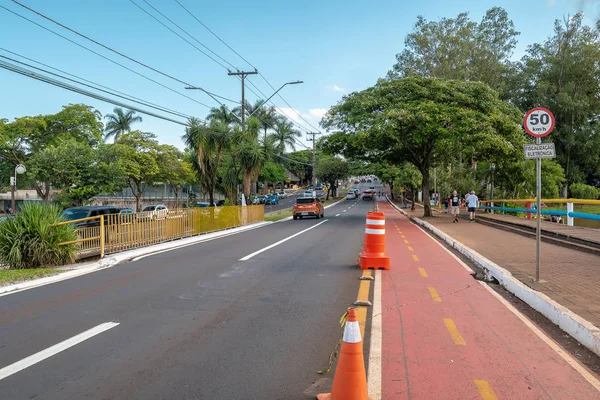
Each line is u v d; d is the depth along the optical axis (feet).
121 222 44.55
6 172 127.34
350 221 92.89
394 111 77.61
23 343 17.87
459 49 141.79
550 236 48.11
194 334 18.85
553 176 111.34
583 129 137.90
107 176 95.45
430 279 29.58
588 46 133.49
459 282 28.66
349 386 11.87
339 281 29.22
